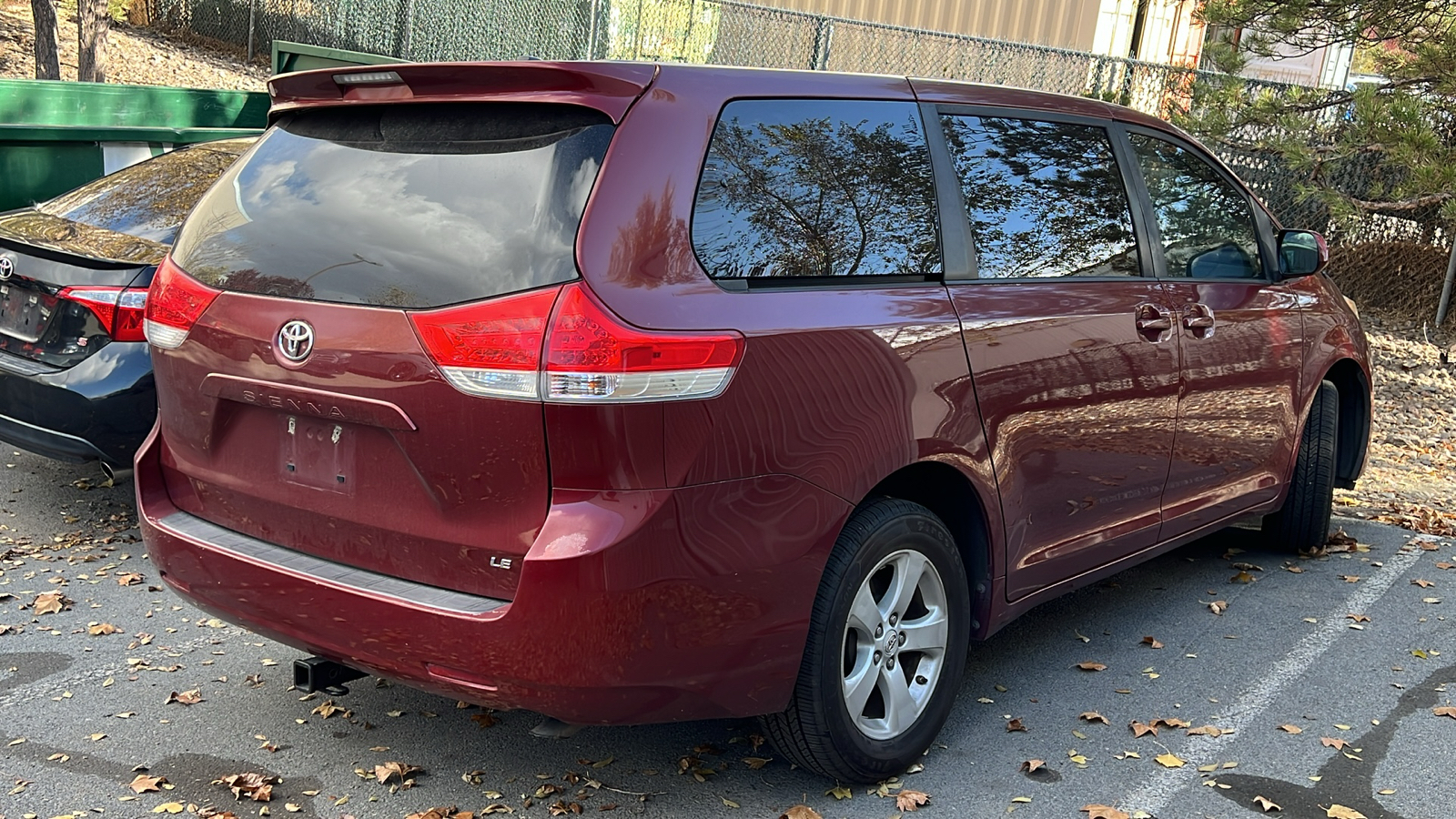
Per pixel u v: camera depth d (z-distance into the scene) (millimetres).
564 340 2635
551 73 2846
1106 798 3393
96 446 4797
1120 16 14352
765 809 3283
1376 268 12133
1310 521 5371
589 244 2697
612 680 2744
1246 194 4844
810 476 2967
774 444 2889
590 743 3619
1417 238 11945
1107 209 4035
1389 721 3912
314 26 16969
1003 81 14023
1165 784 3477
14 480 5891
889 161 3354
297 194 3172
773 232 3014
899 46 14227
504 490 2742
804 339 2953
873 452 3104
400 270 2857
